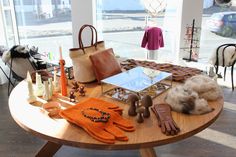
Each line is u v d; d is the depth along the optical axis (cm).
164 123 114
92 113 122
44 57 329
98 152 196
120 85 147
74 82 169
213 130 226
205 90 140
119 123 115
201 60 379
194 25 353
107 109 127
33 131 112
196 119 120
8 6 366
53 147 170
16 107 136
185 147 202
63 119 121
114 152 196
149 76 161
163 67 199
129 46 395
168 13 361
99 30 388
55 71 169
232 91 309
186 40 360
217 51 310
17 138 218
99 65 167
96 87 165
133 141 102
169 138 105
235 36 368
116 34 390
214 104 137
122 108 133
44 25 390
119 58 225
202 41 376
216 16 360
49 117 124
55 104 136
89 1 351
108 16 380
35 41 401
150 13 343
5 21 358
